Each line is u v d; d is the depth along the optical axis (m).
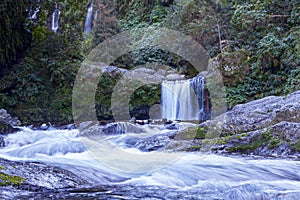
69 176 2.67
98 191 2.39
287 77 8.02
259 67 8.23
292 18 8.70
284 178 3.06
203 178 3.00
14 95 9.68
